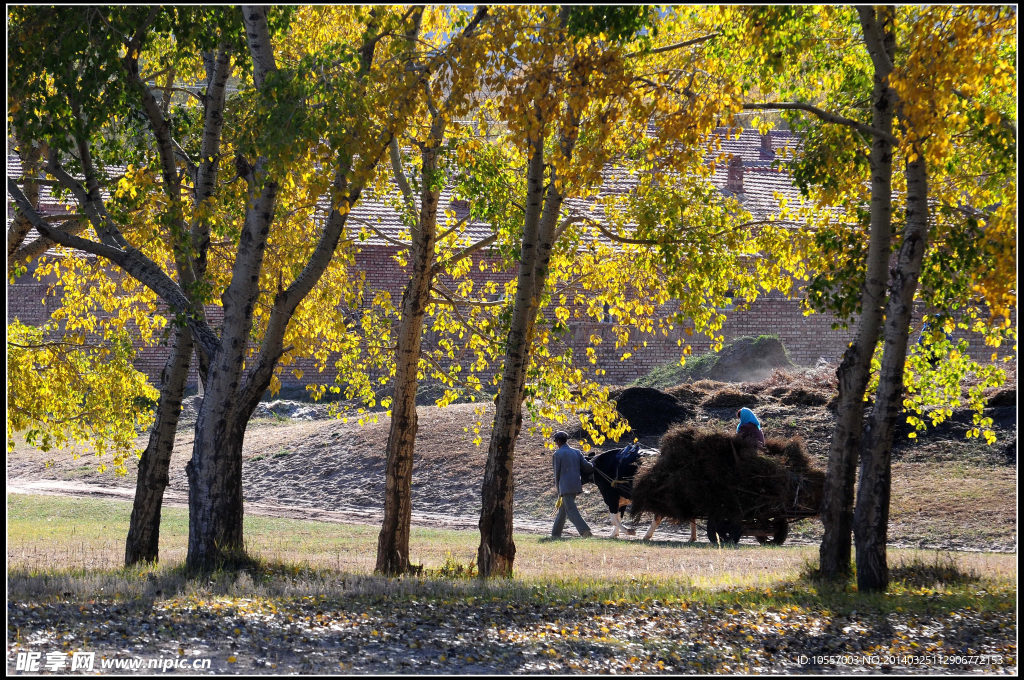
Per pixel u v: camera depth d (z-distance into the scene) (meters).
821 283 23.44
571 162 22.75
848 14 21.16
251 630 13.77
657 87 19.66
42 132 19.91
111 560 27.12
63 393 27.81
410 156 25.70
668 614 16.59
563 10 19.52
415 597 17.81
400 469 25.77
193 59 25.61
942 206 22.08
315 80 18.98
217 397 21.83
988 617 16.34
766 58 20.80
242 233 22.08
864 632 15.22
